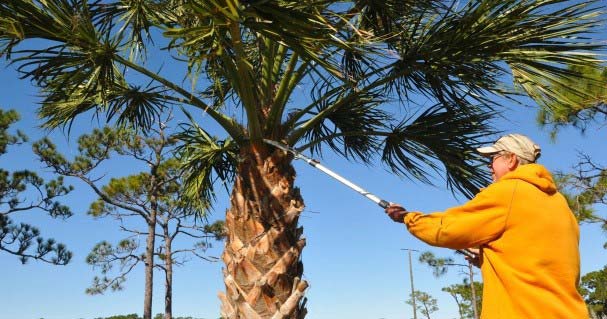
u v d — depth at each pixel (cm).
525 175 218
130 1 446
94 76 432
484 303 215
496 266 211
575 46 435
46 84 432
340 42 359
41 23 391
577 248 218
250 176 455
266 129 479
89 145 1579
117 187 1636
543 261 204
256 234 442
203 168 658
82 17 406
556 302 199
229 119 483
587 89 588
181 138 652
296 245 447
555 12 423
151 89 510
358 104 590
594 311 3066
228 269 447
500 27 430
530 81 462
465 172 544
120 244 1692
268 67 500
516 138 239
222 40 362
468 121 518
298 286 431
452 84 491
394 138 549
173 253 1741
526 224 209
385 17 448
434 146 541
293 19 342
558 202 219
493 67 464
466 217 217
